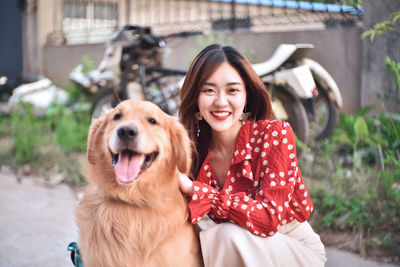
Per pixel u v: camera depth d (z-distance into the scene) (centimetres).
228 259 198
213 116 215
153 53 577
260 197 203
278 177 204
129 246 196
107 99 595
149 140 203
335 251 294
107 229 197
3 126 699
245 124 222
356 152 404
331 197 356
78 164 521
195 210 202
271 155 209
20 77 856
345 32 562
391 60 434
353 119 452
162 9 880
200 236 205
